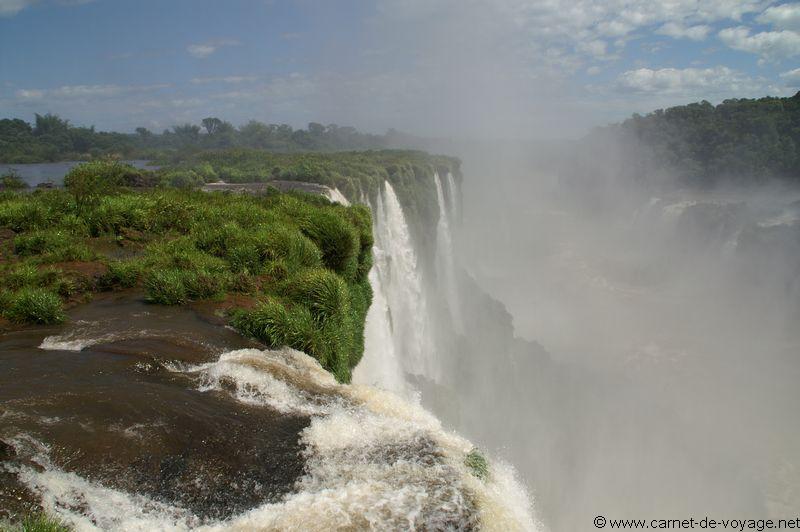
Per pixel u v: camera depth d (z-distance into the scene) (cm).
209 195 2825
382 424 954
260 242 1806
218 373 1032
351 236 1947
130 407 860
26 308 1225
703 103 12075
